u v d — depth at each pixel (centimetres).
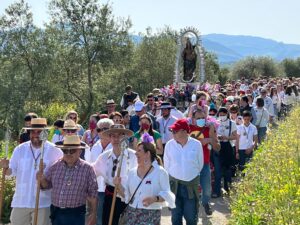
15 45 2995
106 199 736
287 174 858
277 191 754
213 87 3525
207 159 970
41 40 3052
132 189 638
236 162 1233
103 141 828
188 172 798
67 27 3216
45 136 655
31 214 683
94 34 3206
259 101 1572
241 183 975
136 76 4234
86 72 3291
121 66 3447
